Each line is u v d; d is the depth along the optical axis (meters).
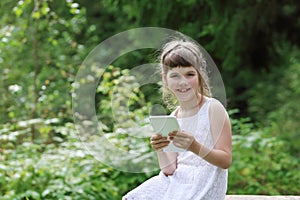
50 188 4.36
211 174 2.68
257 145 5.70
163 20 8.13
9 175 4.63
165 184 2.79
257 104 10.30
